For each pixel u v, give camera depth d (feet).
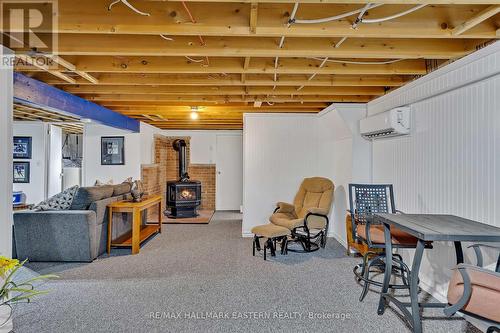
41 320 7.29
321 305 8.16
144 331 6.85
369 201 10.44
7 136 7.02
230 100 13.38
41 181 20.31
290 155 16.34
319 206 13.74
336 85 10.76
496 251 6.88
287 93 11.95
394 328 7.04
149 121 20.52
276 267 11.11
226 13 6.51
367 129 12.07
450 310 5.07
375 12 6.58
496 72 6.62
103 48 7.61
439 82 8.52
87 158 19.81
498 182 6.70
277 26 6.54
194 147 25.66
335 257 12.37
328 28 6.57
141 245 14.08
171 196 21.81
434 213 8.89
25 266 11.00
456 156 8.00
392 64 9.40
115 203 13.34
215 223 19.63
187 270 10.73
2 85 6.88
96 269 10.78
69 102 11.87
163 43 7.74
